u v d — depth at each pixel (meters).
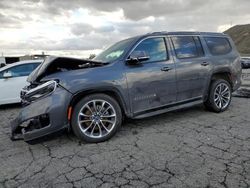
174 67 4.67
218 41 5.62
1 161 3.44
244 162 3.12
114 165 3.18
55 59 3.91
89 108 3.87
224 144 3.72
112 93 4.13
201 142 3.83
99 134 3.97
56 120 3.60
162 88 4.52
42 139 3.61
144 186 2.68
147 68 4.34
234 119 5.01
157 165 3.13
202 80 5.13
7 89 7.49
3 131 4.93
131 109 4.23
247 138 3.94
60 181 2.85
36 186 2.77
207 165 3.07
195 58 5.04
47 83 3.64
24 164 3.32
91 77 3.83
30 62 7.93
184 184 2.68
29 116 3.57
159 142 3.89
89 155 3.51
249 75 18.41
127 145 3.82
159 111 4.57
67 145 3.91
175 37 4.91
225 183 2.66
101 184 2.76
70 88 3.67
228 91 5.62
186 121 4.96
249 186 2.60
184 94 4.89
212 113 5.50
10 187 2.77
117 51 4.55
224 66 5.48
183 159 3.27
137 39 4.48
